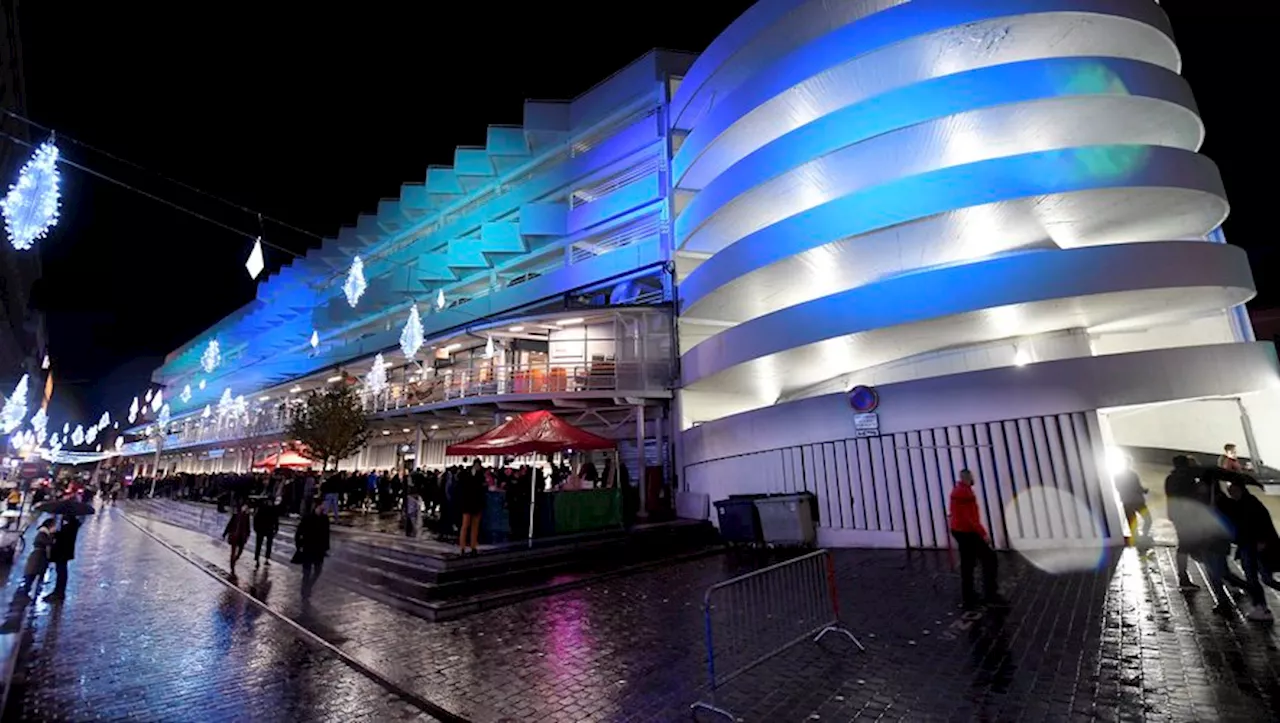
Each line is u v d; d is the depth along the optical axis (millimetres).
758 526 13727
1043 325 13078
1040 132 13312
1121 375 11234
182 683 5707
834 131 13961
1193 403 14422
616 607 8398
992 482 11945
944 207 12133
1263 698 4379
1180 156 11703
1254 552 6223
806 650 6008
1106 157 11492
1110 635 5922
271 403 41938
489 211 29141
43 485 35344
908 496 12812
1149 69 12359
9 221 4582
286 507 18984
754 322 15062
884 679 5137
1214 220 12953
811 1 15758
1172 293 11422
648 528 14055
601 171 25531
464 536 10445
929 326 12617
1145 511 10766
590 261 23953
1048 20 13148
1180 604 6875
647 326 20969
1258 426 13453
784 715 4520
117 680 5801
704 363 17312
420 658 6281
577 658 6133
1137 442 15164
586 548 11586
